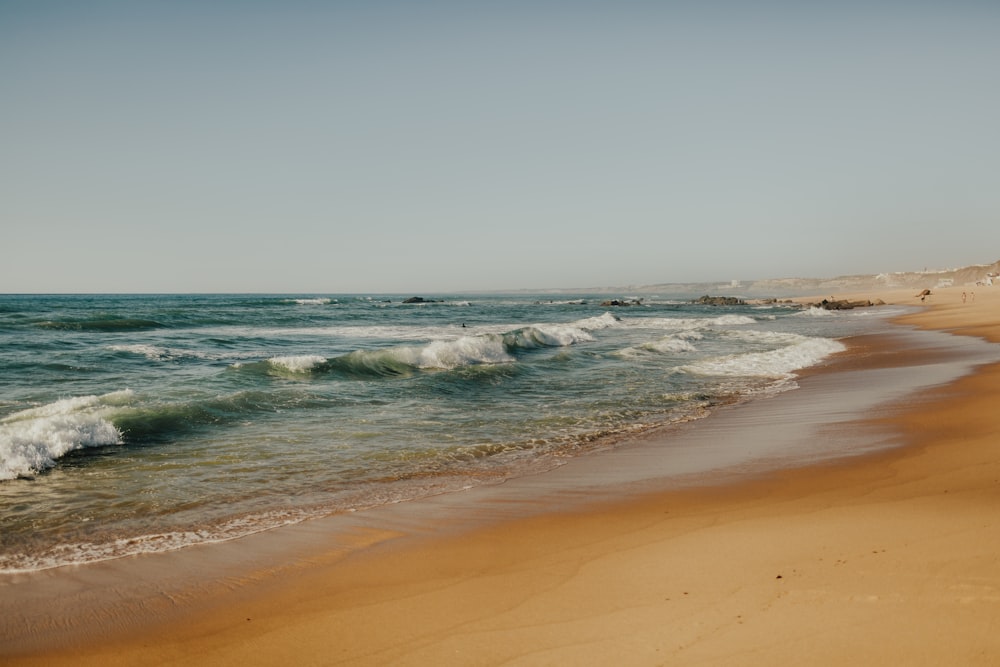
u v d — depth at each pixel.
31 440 8.34
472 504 6.63
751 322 43.84
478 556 5.12
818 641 3.26
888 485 6.52
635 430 10.48
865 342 25.97
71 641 3.93
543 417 11.56
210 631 4.02
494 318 51.25
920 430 9.25
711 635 3.45
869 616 3.46
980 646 3.06
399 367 18.03
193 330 33.53
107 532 5.91
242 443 9.44
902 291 122.56
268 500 6.88
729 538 5.12
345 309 62.09
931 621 3.34
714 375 16.88
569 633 3.66
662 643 3.43
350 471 8.06
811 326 38.41
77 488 7.26
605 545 5.21
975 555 4.17
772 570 4.29
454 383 15.00
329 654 3.65
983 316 40.47
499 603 4.18
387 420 11.20
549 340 26.98
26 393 13.32
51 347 22.05
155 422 10.15
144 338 27.39
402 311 61.16
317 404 12.46
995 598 3.53
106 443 9.15
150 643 3.89
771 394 13.84
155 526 6.08
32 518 6.30
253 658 3.65
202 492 7.15
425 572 4.83
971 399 11.46
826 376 16.33
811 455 8.21
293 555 5.29
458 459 8.68
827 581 3.98
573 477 7.68
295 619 4.12
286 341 27.88
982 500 5.62
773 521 5.52
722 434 10.01
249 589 4.64
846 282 198.88
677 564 4.60
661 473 7.71
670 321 45.00
